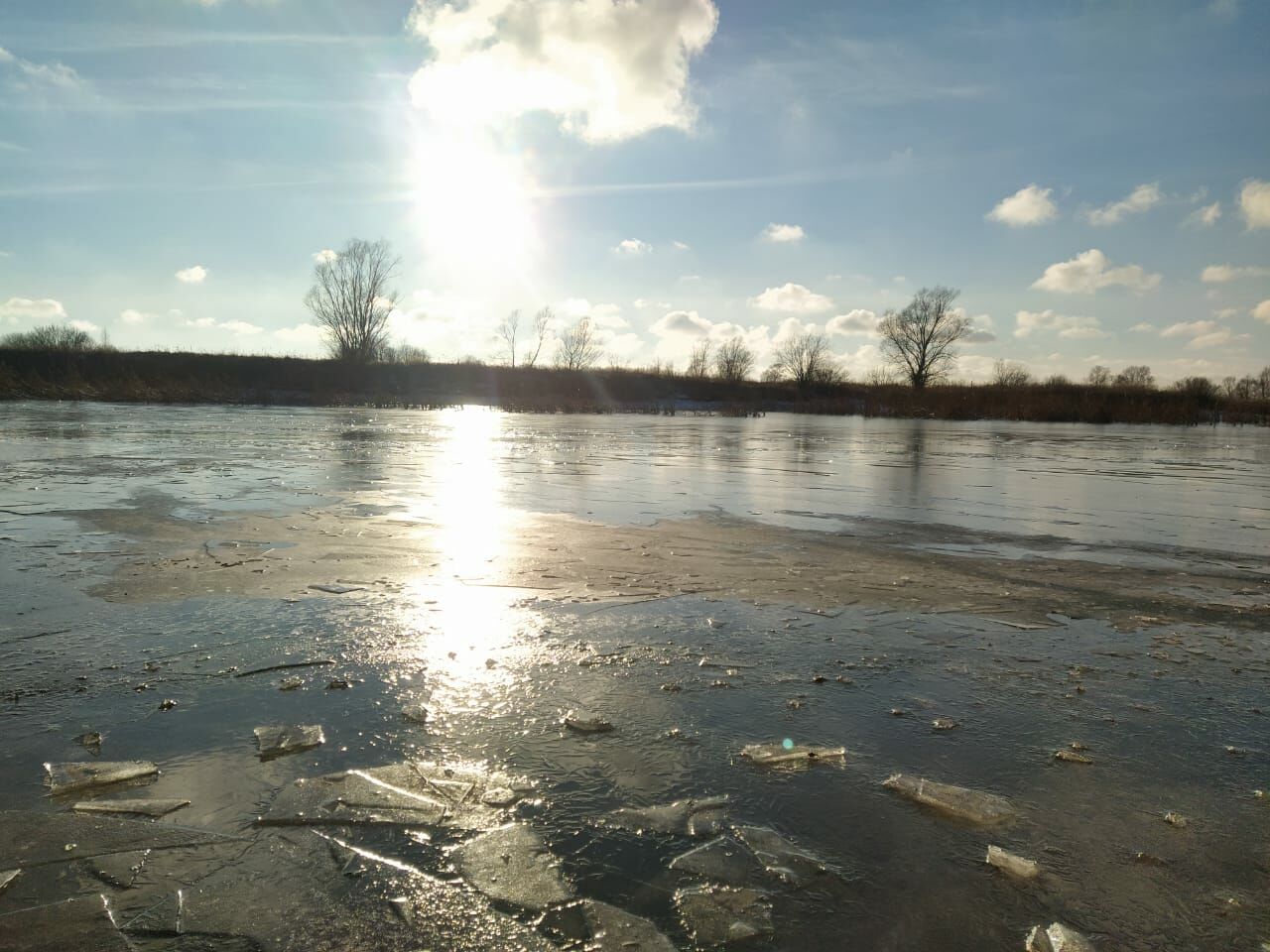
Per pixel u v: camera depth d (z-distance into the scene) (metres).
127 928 2.61
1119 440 31.31
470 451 19.31
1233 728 4.18
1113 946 2.61
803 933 2.65
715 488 13.25
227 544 7.97
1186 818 3.35
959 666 4.99
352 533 8.68
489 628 5.54
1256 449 26.92
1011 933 2.67
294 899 2.77
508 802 3.39
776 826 3.26
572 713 4.21
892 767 3.74
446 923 2.66
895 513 11.02
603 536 8.77
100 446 19.05
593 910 2.73
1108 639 5.59
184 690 4.42
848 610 6.16
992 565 7.82
